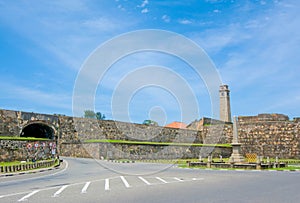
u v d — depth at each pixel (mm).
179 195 11875
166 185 15062
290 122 54406
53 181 17766
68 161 40312
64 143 51219
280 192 12602
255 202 10391
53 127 49688
